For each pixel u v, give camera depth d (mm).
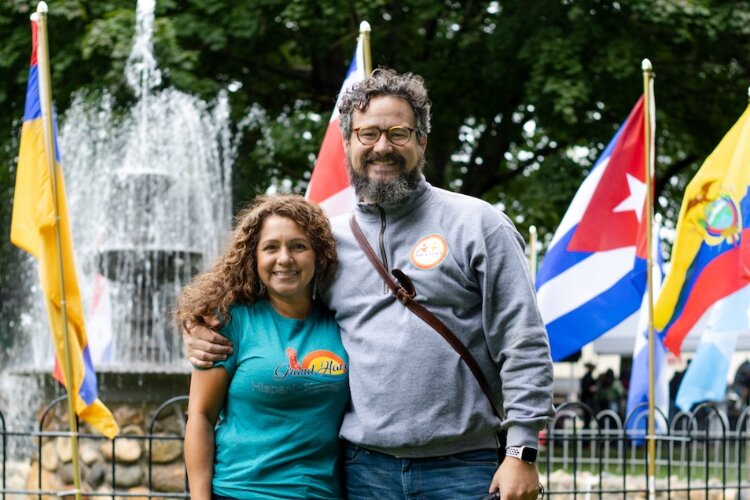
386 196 3035
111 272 8125
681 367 11859
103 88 11992
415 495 2939
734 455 10711
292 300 3076
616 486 7891
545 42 12148
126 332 8094
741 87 13836
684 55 13359
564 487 7926
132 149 11359
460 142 15219
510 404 2879
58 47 12492
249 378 3000
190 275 8195
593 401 15648
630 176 5781
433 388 2908
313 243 3072
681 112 14086
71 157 11820
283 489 2973
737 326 5332
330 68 14469
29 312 14156
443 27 14164
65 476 7289
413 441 2895
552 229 13852
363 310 3020
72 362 5074
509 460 2857
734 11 12062
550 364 2908
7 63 12273
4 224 14445
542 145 15922
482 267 2939
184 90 11844
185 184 11016
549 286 5789
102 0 12398
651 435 5449
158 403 7129
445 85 13781
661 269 7273
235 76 13969
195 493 3004
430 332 2934
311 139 12477
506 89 13680
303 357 3014
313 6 12398
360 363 2982
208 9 12664
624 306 5746
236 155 13367
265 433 3002
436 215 3051
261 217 3080
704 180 5430
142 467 7031
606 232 5770
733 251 5293
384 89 3084
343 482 3096
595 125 13000
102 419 5086
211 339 3035
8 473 8453
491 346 2967
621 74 12070
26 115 5152
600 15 12602
